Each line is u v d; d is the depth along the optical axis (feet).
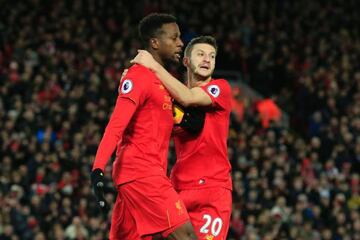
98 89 94.27
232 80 117.39
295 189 87.45
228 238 77.87
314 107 107.14
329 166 92.68
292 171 89.92
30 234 73.36
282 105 112.16
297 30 121.49
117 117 30.09
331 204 88.22
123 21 112.06
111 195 76.02
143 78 30.91
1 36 100.53
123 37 108.27
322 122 103.30
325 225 84.89
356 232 84.17
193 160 34.96
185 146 35.01
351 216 85.87
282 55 117.50
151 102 31.14
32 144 83.05
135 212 31.24
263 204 83.10
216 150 34.86
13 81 92.63
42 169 79.66
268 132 95.81
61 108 89.92
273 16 123.03
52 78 94.22
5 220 73.31
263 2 124.47
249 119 100.12
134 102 30.40
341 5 127.85
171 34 31.96
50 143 84.79
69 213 76.23
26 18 104.32
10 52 98.99
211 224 34.73
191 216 35.09
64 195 78.23
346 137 97.50
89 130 86.74
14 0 107.45
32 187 77.77
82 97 91.76
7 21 103.65
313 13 125.29
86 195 78.33
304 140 104.22
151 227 30.99
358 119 101.04
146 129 31.04
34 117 87.66
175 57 32.30
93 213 76.59
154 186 30.71
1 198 75.20
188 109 34.14
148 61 31.40
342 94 106.63
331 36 121.19
